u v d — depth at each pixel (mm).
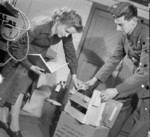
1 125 2549
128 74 2689
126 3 2404
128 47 2584
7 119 2629
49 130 3004
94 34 3287
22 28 2461
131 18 2373
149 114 2477
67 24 2389
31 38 2373
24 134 2645
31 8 3066
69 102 2520
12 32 2379
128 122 3207
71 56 2803
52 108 3174
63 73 3260
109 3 3219
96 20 3262
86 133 2305
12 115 2420
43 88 3225
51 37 2488
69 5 3162
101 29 3281
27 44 2320
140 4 3182
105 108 2529
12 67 2414
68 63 2723
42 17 2994
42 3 3080
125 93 2570
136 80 2355
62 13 2424
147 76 2361
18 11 2307
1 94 2371
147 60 2357
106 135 2525
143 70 2355
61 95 3283
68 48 2762
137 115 2572
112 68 2779
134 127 2566
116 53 2781
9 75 2400
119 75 2791
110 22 3270
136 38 2451
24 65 2381
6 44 2406
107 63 2797
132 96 2646
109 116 2484
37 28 2369
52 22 2426
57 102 3238
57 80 3266
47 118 3209
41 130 2922
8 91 2379
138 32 2439
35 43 2467
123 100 2621
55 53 3111
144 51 2385
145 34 2420
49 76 3229
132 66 2658
